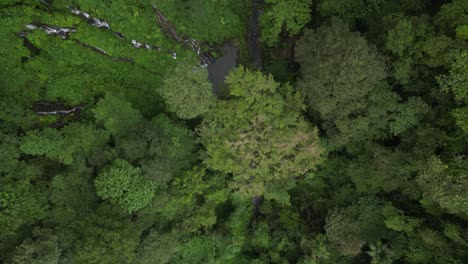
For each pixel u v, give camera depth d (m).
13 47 29.38
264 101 28.00
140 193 28.62
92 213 27.80
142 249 29.45
